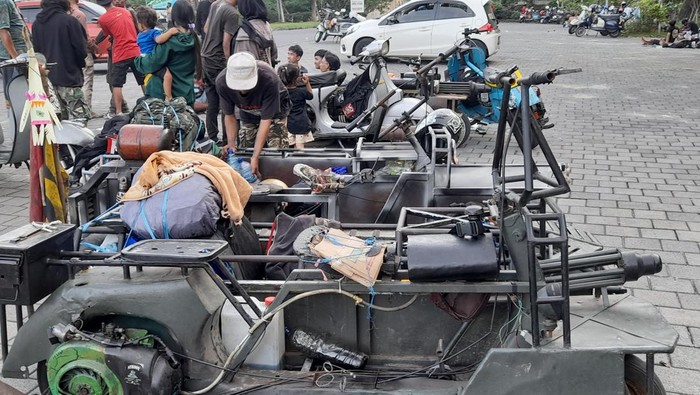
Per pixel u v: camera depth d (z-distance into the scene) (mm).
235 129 5738
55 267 3340
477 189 4809
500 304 3408
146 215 3537
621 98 13867
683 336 4344
